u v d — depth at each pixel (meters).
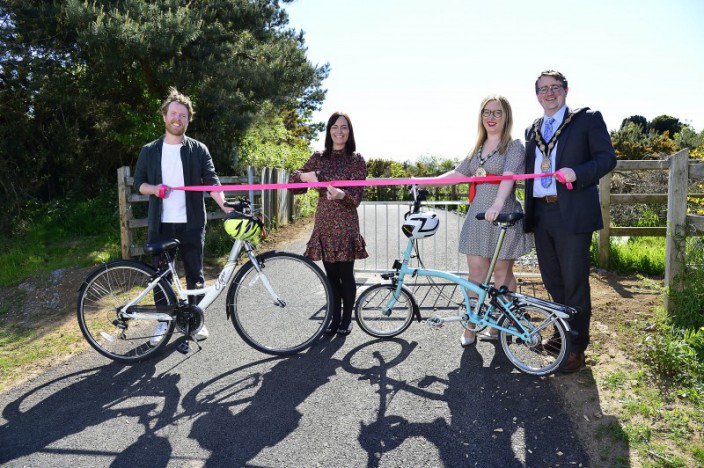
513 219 3.45
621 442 2.70
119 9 9.30
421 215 3.99
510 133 3.77
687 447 2.62
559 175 3.25
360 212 12.92
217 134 12.45
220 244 8.12
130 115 11.41
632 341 3.95
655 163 6.14
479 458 2.62
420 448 2.72
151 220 4.18
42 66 10.16
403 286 4.20
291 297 4.77
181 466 2.61
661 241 7.48
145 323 4.72
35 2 9.71
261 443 2.80
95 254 7.84
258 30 12.45
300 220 12.51
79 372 3.79
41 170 11.07
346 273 4.21
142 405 3.25
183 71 10.04
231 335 4.42
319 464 2.60
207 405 3.23
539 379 3.46
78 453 2.75
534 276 5.99
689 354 3.34
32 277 6.57
